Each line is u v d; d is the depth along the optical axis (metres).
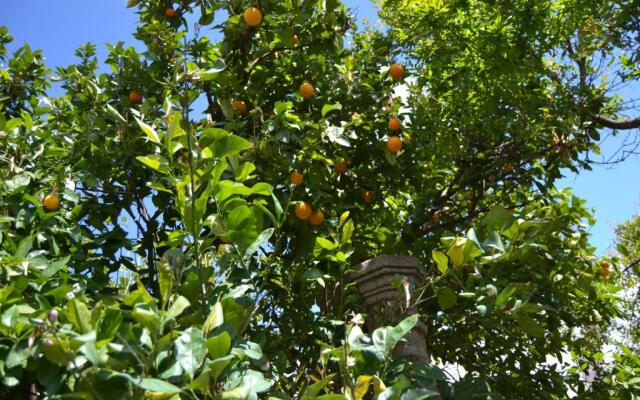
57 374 1.69
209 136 2.32
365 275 3.48
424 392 2.09
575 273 3.99
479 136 5.29
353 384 2.25
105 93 4.55
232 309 2.22
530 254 2.89
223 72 4.28
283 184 3.90
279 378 2.94
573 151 5.27
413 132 4.73
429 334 4.50
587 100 5.68
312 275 3.20
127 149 4.05
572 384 4.60
